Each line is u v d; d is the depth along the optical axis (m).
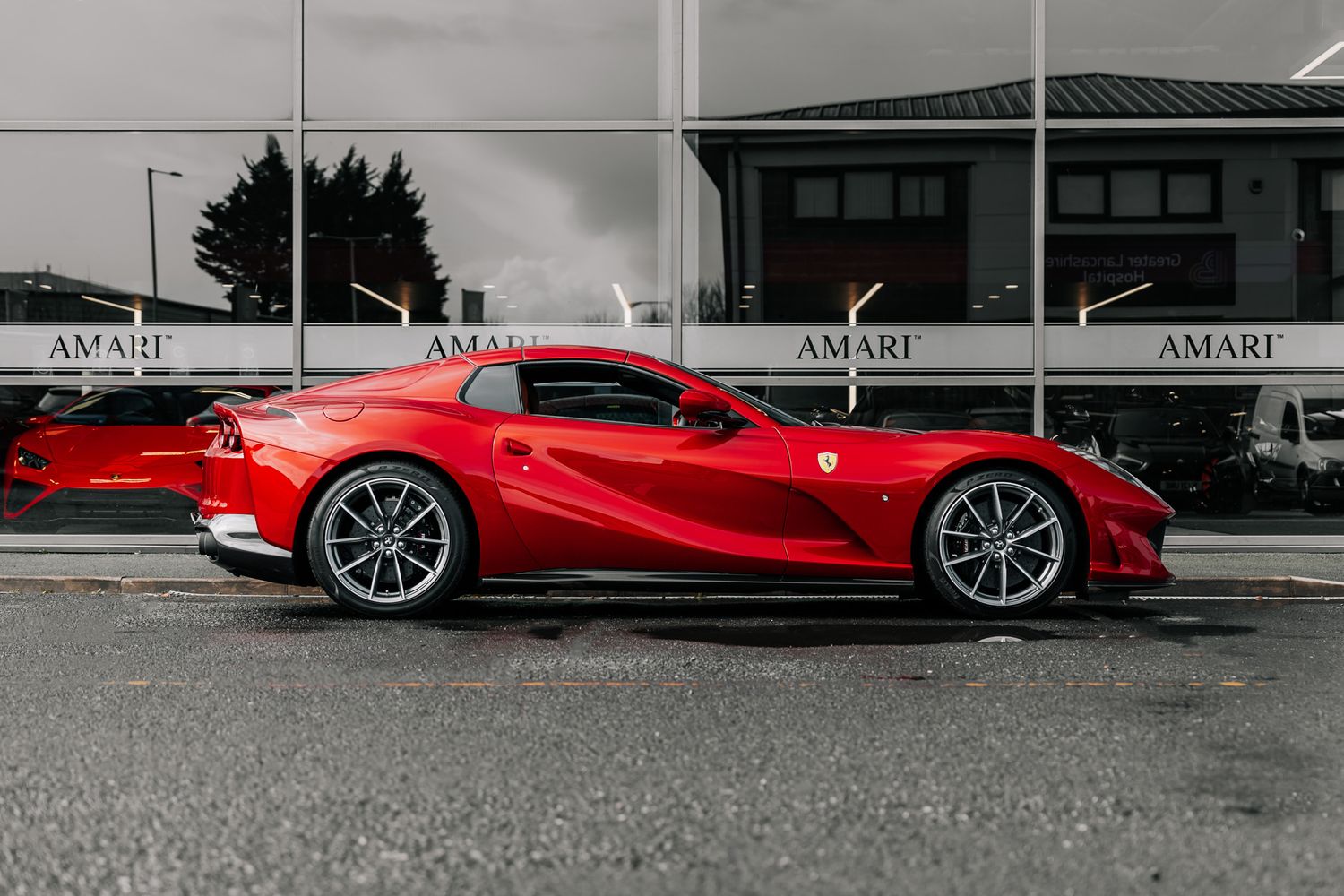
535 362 6.16
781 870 2.58
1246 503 9.07
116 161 9.14
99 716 3.90
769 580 5.95
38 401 9.08
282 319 9.16
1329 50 9.22
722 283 9.23
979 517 6.03
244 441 5.98
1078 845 2.73
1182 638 5.47
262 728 3.75
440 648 5.17
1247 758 3.43
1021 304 9.17
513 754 3.47
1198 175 9.20
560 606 6.60
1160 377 9.16
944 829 2.84
